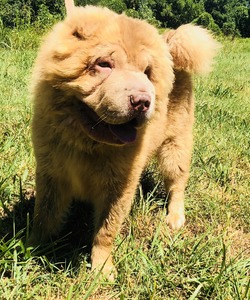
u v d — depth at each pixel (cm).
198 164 125
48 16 339
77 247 82
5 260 67
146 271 74
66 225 88
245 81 281
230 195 111
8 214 82
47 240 82
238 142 146
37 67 71
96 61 65
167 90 75
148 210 95
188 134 106
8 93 151
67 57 65
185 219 101
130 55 67
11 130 118
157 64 72
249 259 82
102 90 63
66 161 73
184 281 75
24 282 66
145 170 113
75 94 66
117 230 78
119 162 74
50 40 69
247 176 125
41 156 75
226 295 72
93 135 66
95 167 74
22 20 315
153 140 91
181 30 97
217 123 164
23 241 78
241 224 100
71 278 71
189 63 96
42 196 78
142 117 63
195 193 110
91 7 74
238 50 506
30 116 123
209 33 103
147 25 74
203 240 93
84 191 79
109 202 77
